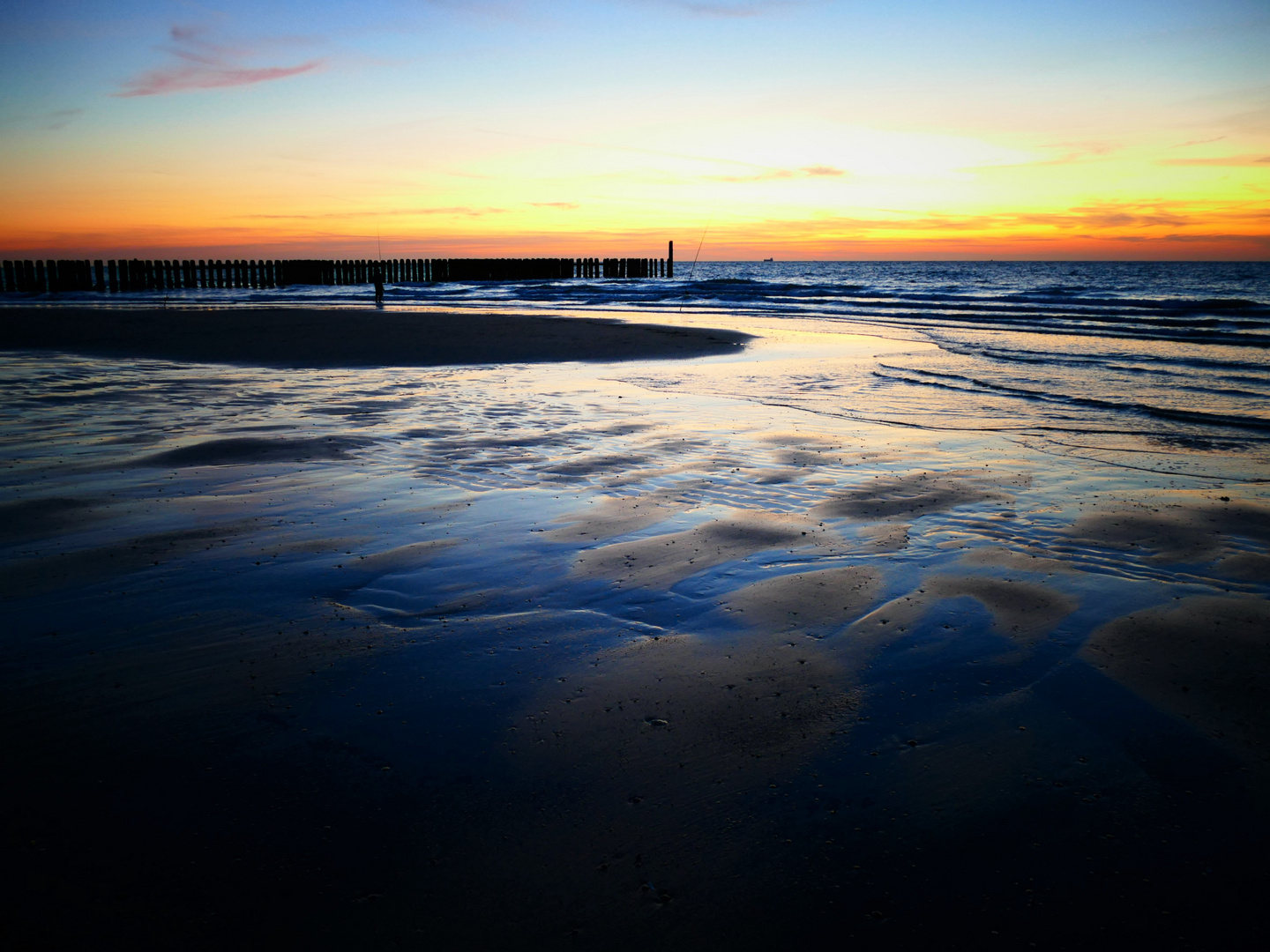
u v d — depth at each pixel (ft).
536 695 8.53
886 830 6.45
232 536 13.41
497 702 8.39
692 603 10.93
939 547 13.12
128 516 14.38
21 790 6.84
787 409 26.13
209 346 42.14
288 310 65.51
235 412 24.63
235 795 6.81
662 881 5.92
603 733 7.84
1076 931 5.47
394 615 10.50
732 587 11.46
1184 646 9.59
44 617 10.25
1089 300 80.53
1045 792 6.91
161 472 17.39
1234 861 6.08
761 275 292.81
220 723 7.92
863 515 14.87
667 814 6.65
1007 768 7.27
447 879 5.91
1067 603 10.93
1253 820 6.54
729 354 42.09
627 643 9.75
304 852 6.16
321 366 36.24
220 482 16.70
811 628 10.16
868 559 12.59
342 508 15.05
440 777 7.11
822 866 6.07
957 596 11.17
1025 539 13.51
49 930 5.34
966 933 5.45
